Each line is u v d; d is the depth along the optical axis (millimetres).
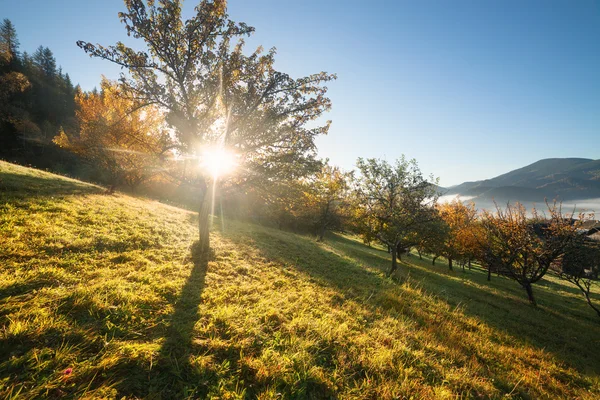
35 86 77875
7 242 6746
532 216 22547
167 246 10664
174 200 34656
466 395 5312
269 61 10281
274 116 10195
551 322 15750
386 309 9867
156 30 9234
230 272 9633
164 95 9422
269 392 4062
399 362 5801
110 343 4203
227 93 10172
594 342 13281
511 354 8711
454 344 8000
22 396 3029
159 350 4383
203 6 9172
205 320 5715
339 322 7383
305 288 9797
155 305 5879
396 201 21625
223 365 4410
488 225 24688
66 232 8586
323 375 4797
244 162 10641
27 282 5320
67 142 20562
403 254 48594
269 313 6703
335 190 31344
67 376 3402
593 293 34188
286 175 10320
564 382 7590
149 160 11281
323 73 10305
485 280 32688
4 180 12117
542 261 20375
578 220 19797
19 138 58344
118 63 8828
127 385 3621
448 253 35500
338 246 31141
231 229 19172
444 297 15055
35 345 3773
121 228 10828
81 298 5148
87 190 16609
